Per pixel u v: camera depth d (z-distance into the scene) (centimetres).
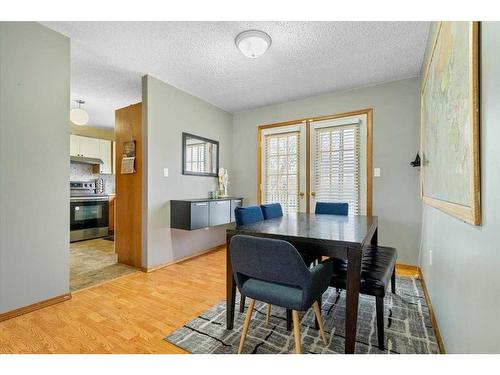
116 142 335
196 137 363
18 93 188
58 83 211
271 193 399
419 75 291
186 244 346
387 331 168
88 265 315
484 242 87
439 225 172
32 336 163
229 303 170
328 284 148
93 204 479
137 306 206
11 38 185
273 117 399
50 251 206
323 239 136
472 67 90
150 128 295
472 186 92
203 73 289
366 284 149
